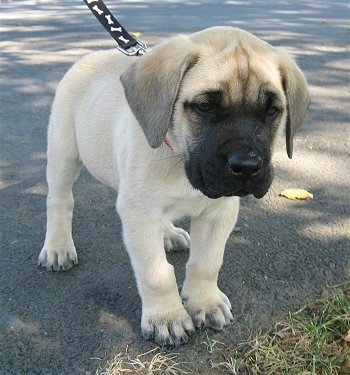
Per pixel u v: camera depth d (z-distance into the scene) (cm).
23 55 193
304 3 302
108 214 95
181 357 65
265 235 88
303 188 102
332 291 75
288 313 72
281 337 67
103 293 75
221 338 68
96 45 204
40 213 94
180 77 61
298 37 213
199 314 70
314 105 142
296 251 84
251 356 65
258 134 60
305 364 63
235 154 57
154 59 63
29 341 67
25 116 138
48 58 188
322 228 90
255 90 61
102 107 76
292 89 65
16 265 81
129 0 313
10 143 122
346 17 260
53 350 66
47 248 81
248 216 93
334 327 68
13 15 279
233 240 86
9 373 63
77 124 79
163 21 240
